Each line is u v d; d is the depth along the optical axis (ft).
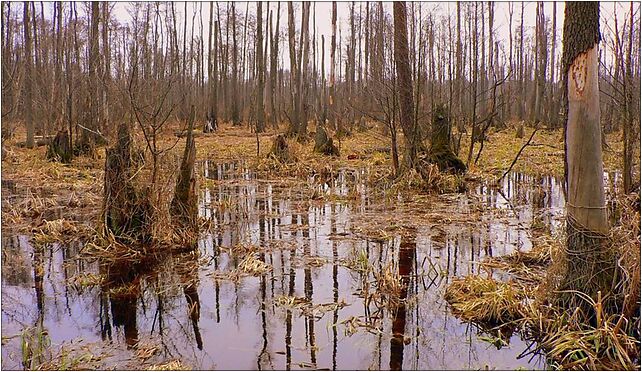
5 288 18.33
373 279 18.81
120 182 22.70
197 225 25.22
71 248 22.88
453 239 23.86
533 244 22.82
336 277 19.06
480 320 15.23
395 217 28.22
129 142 23.00
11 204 30.50
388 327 14.98
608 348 12.71
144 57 36.94
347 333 14.61
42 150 52.70
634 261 13.93
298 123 73.41
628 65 25.34
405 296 17.16
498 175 42.80
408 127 38.83
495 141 68.33
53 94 56.39
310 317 15.70
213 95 94.12
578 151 13.76
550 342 13.41
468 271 19.25
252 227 26.37
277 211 30.12
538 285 16.44
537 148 60.39
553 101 89.35
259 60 86.63
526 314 14.70
